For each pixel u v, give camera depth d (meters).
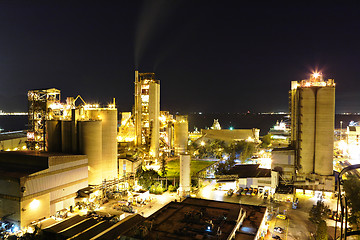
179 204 67.75
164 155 138.38
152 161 136.38
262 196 99.50
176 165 141.62
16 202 72.69
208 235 50.47
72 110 99.00
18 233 68.62
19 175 73.88
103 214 80.00
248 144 177.00
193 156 167.38
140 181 107.81
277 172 103.12
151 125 141.25
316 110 104.62
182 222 56.72
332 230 70.12
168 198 98.62
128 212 84.00
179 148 171.00
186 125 172.88
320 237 61.91
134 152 124.06
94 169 97.81
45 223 74.94
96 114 103.56
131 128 157.38
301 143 107.12
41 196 77.38
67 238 61.06
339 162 159.25
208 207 65.75
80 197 88.94
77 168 89.19
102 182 100.81
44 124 113.69
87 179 93.38
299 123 108.50
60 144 104.62
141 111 143.38
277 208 87.12
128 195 96.94
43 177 77.94
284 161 106.31
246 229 56.22
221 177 108.81
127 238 50.22
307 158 106.12
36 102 114.56
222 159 153.25
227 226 54.53
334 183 100.19
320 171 104.00
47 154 88.12
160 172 126.50
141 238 49.34
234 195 101.06
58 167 82.62
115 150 106.75
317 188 101.31
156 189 104.50
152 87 140.88
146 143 142.38
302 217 80.25
